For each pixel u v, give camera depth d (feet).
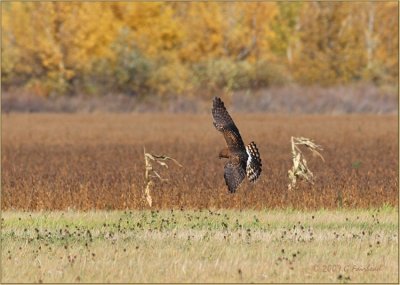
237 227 118.73
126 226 123.75
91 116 472.85
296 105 497.05
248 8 624.59
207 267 93.30
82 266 94.32
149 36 608.60
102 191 152.15
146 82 529.86
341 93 501.15
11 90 537.24
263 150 259.80
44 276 90.63
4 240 110.11
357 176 173.58
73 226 124.36
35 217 132.57
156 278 89.20
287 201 146.30
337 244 107.24
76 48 565.12
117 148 269.03
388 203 147.23
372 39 618.03
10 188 156.97
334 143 286.46
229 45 620.49
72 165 207.00
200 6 626.23
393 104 495.00
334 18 612.29
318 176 175.52
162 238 110.42
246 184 158.61
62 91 549.13
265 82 529.86
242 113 489.67
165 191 150.92
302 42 617.62
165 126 387.96
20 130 364.58
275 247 105.09
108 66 538.47
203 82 523.29
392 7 619.67
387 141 294.46
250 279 88.99
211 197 146.10
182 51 619.26
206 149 264.72
